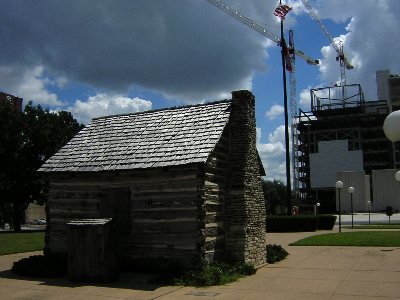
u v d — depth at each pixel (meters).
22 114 48.78
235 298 10.13
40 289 11.54
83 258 12.41
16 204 50.03
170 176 13.48
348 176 71.38
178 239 13.09
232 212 14.55
